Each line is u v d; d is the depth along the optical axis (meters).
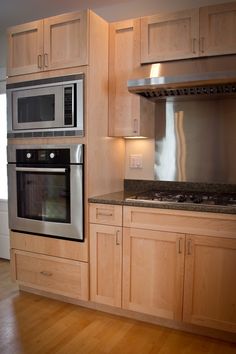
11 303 2.40
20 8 2.82
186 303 1.95
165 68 2.12
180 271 1.94
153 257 2.02
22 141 2.44
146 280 2.05
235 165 2.35
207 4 2.40
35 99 2.34
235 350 1.83
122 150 2.70
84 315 2.22
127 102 2.35
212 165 2.43
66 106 2.19
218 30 2.05
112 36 2.36
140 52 2.28
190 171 2.50
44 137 2.32
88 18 2.12
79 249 2.24
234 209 1.75
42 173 2.33
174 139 2.54
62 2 2.71
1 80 3.31
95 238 2.19
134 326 2.09
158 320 2.11
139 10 2.64
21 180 2.46
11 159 2.48
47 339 1.93
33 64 2.34
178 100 2.49
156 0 2.57
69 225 2.24
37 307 2.34
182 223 1.91
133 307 2.11
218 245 1.82
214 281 1.86
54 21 2.23
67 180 2.22
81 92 2.14
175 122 2.53
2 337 1.94
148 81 2.01
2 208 3.40
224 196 2.21
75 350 1.82
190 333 2.01
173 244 1.95
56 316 2.21
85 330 2.03
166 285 1.99
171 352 1.81
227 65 1.94
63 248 2.30
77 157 2.16
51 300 2.45
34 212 2.42
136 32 2.28
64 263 2.31
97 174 2.30
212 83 1.91
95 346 1.86
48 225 2.33
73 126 2.18
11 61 2.44
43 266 2.41
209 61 2.05
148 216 2.00
